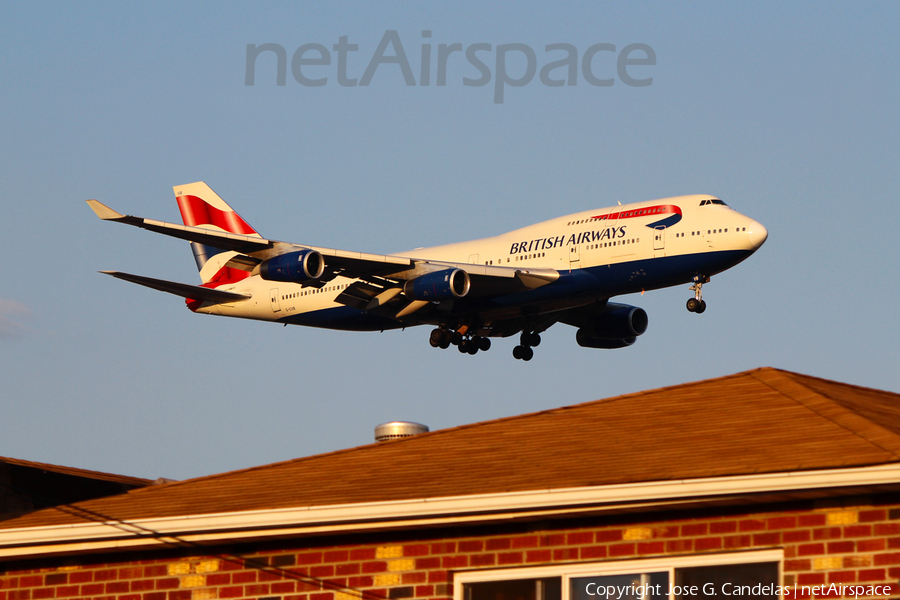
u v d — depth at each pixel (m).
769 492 31.53
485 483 37.31
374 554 37.28
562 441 41.59
